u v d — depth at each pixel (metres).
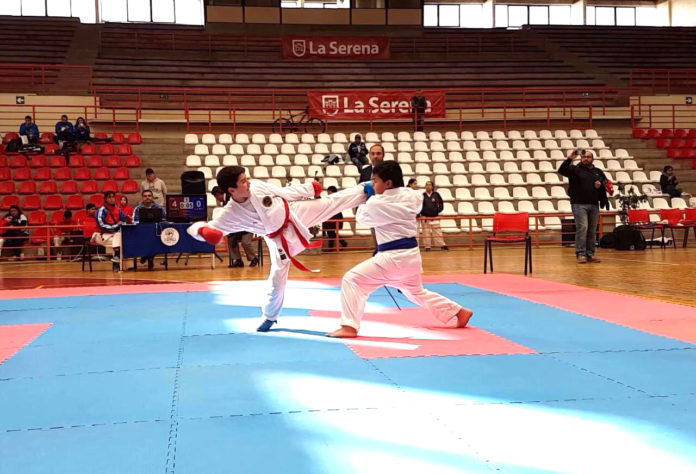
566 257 14.45
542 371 4.69
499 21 38.53
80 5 34.44
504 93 27.14
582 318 6.80
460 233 18.12
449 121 25.25
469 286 9.56
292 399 4.07
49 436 3.48
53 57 27.72
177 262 14.46
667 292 8.60
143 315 7.45
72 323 7.02
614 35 33.38
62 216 17.28
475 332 6.13
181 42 30.33
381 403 3.96
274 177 19.39
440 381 4.45
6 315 7.65
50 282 11.24
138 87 24.53
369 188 6.10
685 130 25.48
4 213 17.69
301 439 3.37
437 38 31.98
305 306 7.97
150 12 35.53
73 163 19.86
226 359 5.18
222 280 11.11
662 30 34.03
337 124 24.58
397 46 31.42
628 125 25.95
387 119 24.00
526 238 11.16
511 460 3.07
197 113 25.73
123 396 4.21
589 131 23.48
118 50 29.39
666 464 3.01
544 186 20.27
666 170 20.30
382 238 6.09
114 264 13.23
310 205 5.95
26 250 16.53
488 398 4.05
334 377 4.59
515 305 7.72
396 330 6.28
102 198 18.27
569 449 3.20
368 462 3.06
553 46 32.03
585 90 25.95
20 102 23.72
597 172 12.76
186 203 13.07
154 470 3.02
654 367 4.76
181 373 4.77
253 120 26.11
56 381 4.61
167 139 21.80
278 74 28.50
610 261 13.18
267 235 5.90
